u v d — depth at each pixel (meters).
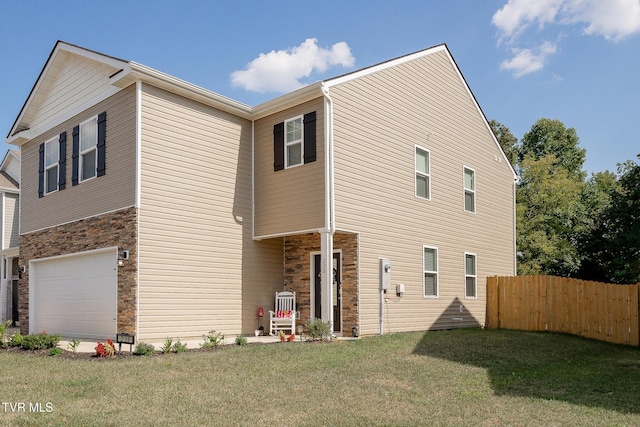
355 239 13.02
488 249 18.38
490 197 18.86
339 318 13.38
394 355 10.00
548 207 29.62
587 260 29.17
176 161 12.48
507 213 19.84
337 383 7.66
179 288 12.19
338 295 13.46
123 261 11.85
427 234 15.40
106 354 9.59
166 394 6.89
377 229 13.61
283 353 9.83
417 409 6.48
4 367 8.59
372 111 13.88
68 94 14.81
